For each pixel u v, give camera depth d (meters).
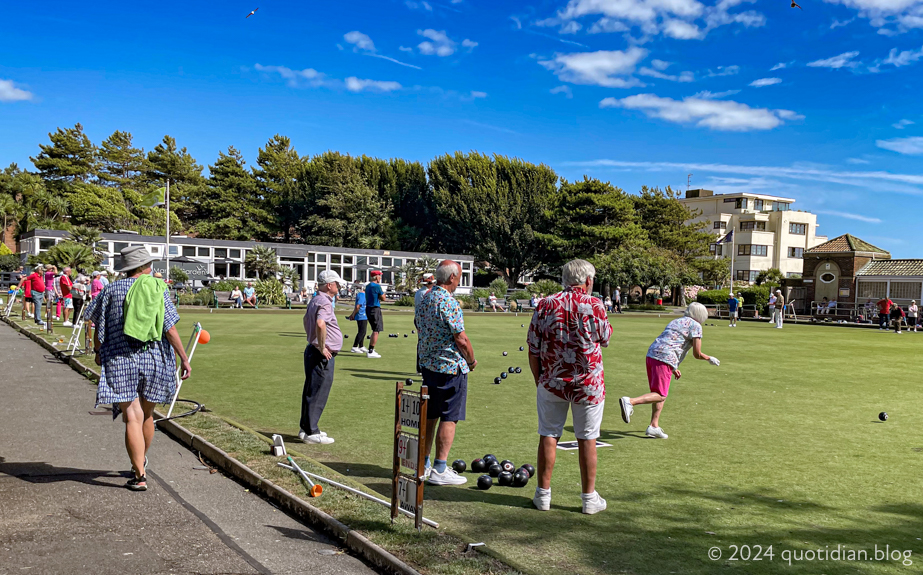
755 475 5.42
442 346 4.99
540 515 4.37
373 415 7.66
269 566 3.55
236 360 12.42
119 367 4.70
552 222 57.47
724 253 79.69
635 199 59.84
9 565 3.44
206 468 5.45
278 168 66.25
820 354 17.19
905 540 4.00
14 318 20.58
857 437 6.98
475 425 7.27
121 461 5.60
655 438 6.81
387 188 64.06
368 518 4.04
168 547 3.78
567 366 4.29
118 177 68.88
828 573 3.49
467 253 61.19
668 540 3.94
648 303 52.09
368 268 46.59
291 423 7.14
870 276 44.41
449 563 3.39
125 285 4.78
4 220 61.31
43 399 8.17
